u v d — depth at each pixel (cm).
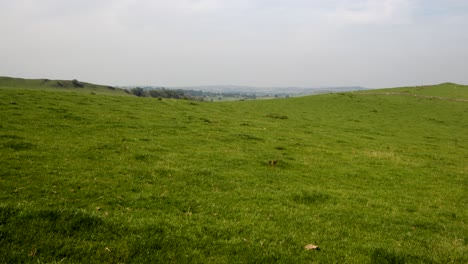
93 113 3550
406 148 3556
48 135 2384
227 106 6225
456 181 2314
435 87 10725
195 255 952
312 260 1005
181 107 5156
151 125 3284
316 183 1969
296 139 3469
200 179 1744
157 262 900
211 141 2866
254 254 992
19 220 957
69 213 1024
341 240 1174
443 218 1575
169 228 1091
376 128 5022
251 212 1370
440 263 1057
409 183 2172
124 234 1004
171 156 2191
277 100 7956
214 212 1327
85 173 1633
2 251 839
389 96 8825
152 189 1519
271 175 2008
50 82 16175
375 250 1082
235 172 1975
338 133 4209
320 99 8156
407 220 1481
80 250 895
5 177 1459
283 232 1189
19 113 3038
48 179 1491
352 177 2191
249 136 3266
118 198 1361
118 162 1912
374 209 1602
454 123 5944
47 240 905
